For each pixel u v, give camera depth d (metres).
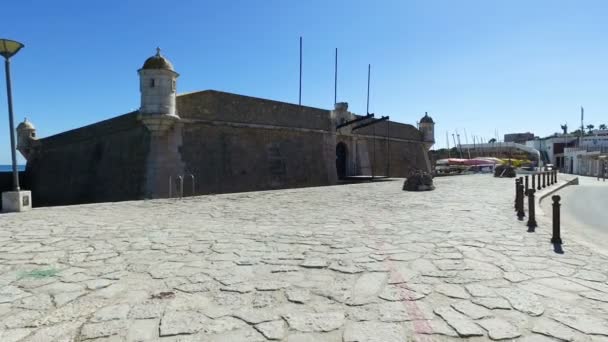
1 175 29.48
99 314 3.43
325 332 3.07
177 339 2.96
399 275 4.52
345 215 9.64
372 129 31.45
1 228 7.81
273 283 4.26
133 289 4.08
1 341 2.93
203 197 14.92
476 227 7.76
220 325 3.20
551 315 3.37
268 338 2.97
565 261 5.11
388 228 7.70
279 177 22.44
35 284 4.25
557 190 21.36
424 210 10.55
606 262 5.05
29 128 30.05
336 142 27.61
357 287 4.11
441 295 3.86
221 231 7.46
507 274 4.54
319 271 4.70
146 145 17.48
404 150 35.62
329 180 26.05
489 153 70.44
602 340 2.92
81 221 8.76
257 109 21.75
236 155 20.30
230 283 4.27
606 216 11.53
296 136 24.20
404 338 2.96
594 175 51.34
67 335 3.04
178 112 17.67
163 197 16.70
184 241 6.51
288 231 7.43
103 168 20.95
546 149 72.44
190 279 4.41
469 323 3.22
